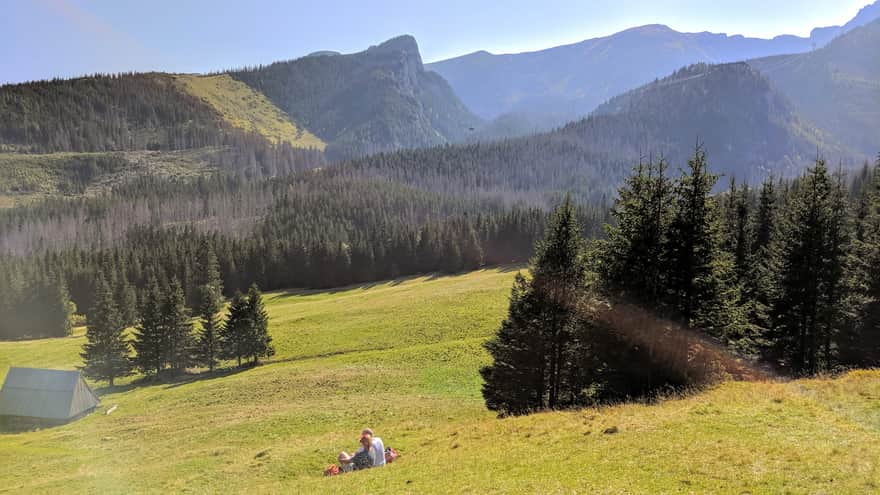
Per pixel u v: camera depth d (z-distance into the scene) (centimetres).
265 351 7625
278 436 3447
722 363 2766
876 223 3962
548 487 1396
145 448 3591
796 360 3516
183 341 8294
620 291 2792
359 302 10581
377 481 1662
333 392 5159
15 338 12031
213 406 5238
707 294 2691
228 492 2009
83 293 13538
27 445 4175
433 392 4875
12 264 13575
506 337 3284
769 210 4922
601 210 17912
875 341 3538
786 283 3431
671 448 1588
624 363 2709
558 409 2659
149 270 13612
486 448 1914
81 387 6175
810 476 1289
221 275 14888
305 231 18850
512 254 15400
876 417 1764
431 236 15650
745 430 1695
